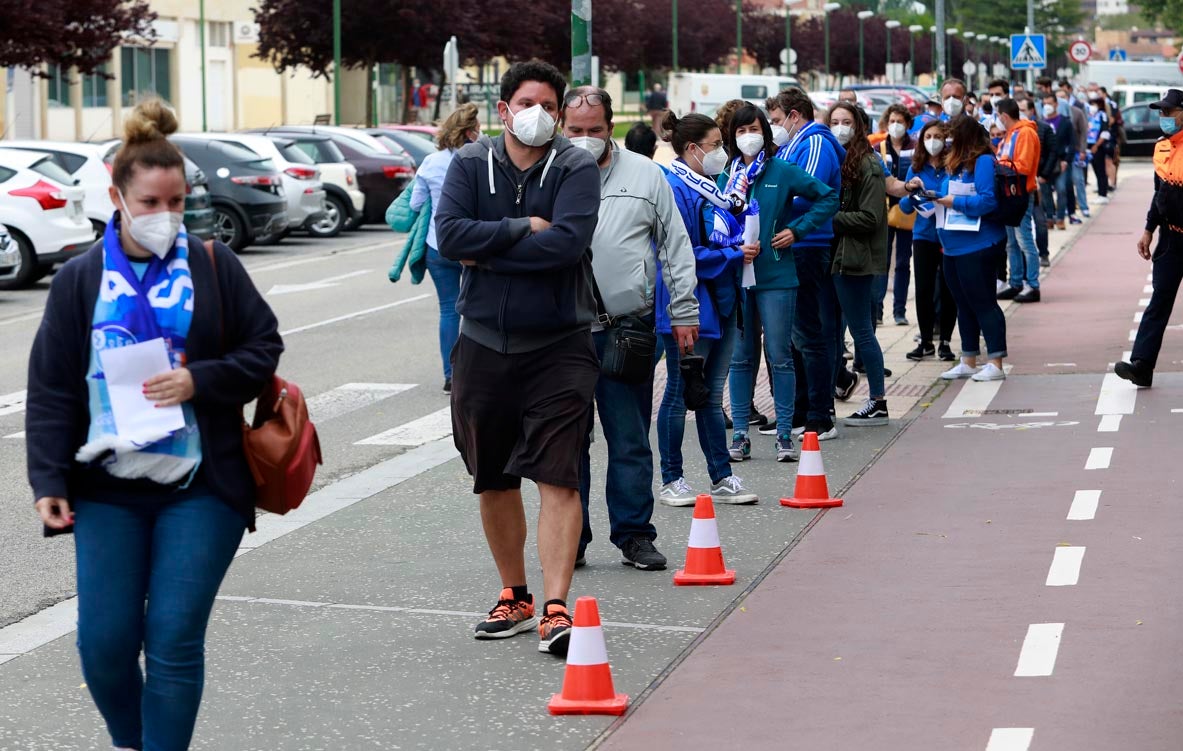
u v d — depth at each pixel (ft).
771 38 401.70
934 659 22.29
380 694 21.45
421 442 40.91
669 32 323.57
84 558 16.37
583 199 22.63
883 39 459.32
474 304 22.94
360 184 112.47
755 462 36.99
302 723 20.38
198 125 223.92
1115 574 26.32
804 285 38.06
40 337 16.26
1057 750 18.70
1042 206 79.51
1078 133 107.45
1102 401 43.39
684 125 31.07
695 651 23.08
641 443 27.84
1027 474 34.58
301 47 198.39
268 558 28.96
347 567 28.27
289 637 24.11
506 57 219.61
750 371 37.37
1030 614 24.23
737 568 27.66
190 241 16.63
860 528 30.27
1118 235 96.43
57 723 20.54
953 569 27.04
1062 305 65.82
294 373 52.95
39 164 78.59
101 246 16.42
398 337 61.62
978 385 47.06
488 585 26.94
